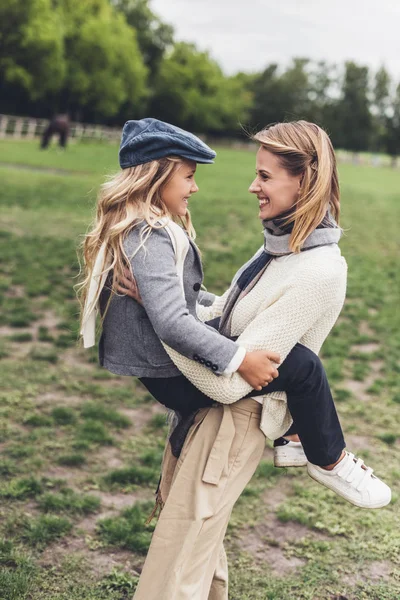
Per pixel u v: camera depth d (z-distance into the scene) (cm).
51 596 285
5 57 4416
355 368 625
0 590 282
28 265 909
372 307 877
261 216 204
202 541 192
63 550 319
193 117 7119
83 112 5838
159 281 183
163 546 193
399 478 420
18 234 1116
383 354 674
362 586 306
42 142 3127
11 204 1429
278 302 193
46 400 503
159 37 7106
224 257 1097
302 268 196
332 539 346
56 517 342
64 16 4938
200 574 191
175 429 207
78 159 2714
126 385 550
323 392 196
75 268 916
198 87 7125
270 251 205
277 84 9044
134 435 460
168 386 201
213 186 2306
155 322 181
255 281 208
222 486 196
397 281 1051
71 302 761
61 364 581
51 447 427
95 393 524
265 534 349
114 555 319
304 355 195
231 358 182
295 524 360
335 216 209
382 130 10025
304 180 196
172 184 196
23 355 595
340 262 200
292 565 322
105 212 197
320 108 9331
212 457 196
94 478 393
